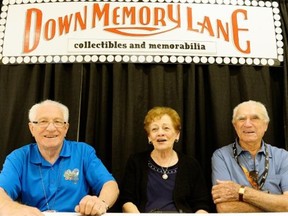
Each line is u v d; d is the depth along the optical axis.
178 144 1.91
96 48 1.93
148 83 1.99
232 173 1.63
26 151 1.57
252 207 1.45
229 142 1.91
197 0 2.01
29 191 1.49
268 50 2.00
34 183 1.50
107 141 1.96
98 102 1.98
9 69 1.95
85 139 1.89
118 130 1.89
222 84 1.95
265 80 1.98
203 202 1.59
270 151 1.67
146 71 2.00
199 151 1.96
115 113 1.89
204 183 1.65
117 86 1.92
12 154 1.54
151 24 1.96
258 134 1.61
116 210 1.67
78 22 1.96
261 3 2.04
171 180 1.61
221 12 2.01
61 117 1.53
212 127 1.96
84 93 1.98
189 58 1.95
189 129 1.91
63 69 1.97
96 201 1.13
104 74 1.96
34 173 1.51
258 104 1.67
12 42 1.95
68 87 1.97
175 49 1.95
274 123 2.02
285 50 2.00
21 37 1.96
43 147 1.52
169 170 1.64
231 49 1.98
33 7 1.99
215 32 1.99
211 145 1.98
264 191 1.56
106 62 1.93
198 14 2.00
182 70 1.97
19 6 1.99
